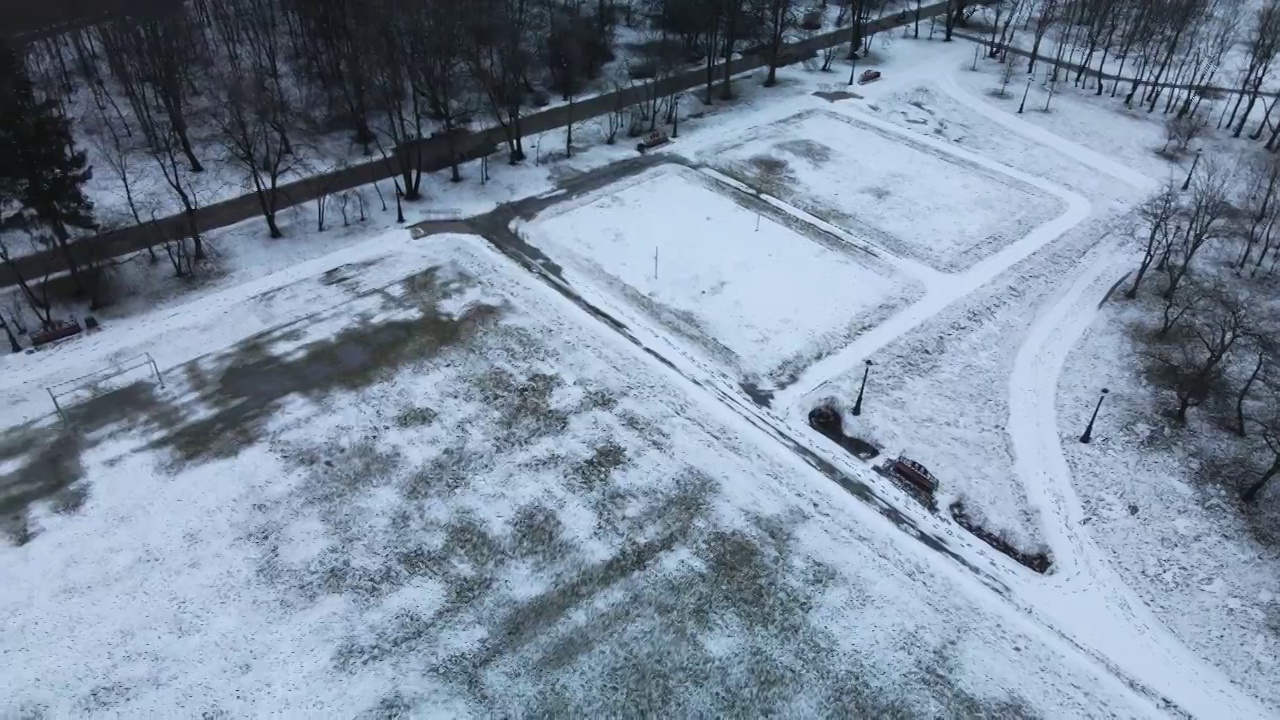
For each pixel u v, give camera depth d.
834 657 36.91
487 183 69.38
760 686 35.69
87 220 52.66
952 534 43.06
